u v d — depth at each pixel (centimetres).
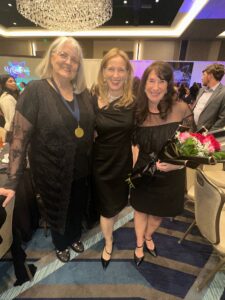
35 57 544
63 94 124
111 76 124
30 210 185
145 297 146
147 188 142
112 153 135
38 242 189
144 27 754
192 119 139
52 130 118
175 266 169
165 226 214
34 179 139
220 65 252
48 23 361
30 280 154
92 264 170
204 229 136
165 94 125
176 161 112
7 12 591
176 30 752
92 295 146
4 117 288
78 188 146
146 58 852
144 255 177
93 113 132
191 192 185
